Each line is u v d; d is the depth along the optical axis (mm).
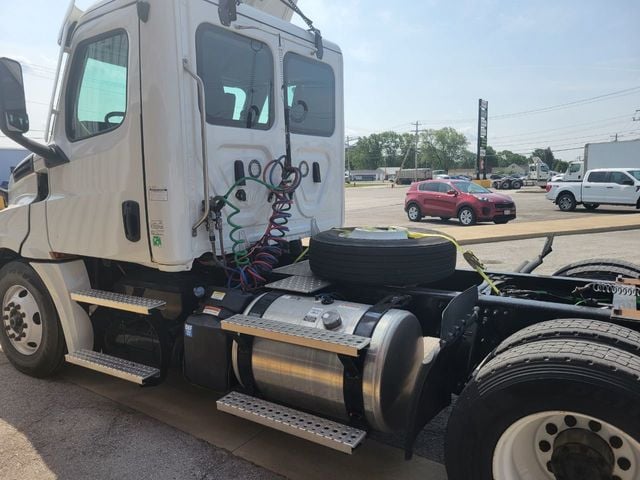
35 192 4070
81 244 3721
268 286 3344
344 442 2613
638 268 3812
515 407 2184
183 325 3686
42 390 4145
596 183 21000
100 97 3488
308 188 4348
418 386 2527
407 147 137750
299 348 2895
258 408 2967
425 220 19469
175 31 3102
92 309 4062
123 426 3568
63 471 3047
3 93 3264
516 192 44656
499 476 2285
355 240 3221
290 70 4078
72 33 3654
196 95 3258
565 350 2174
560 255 10406
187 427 3555
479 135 54281
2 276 4348
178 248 3211
